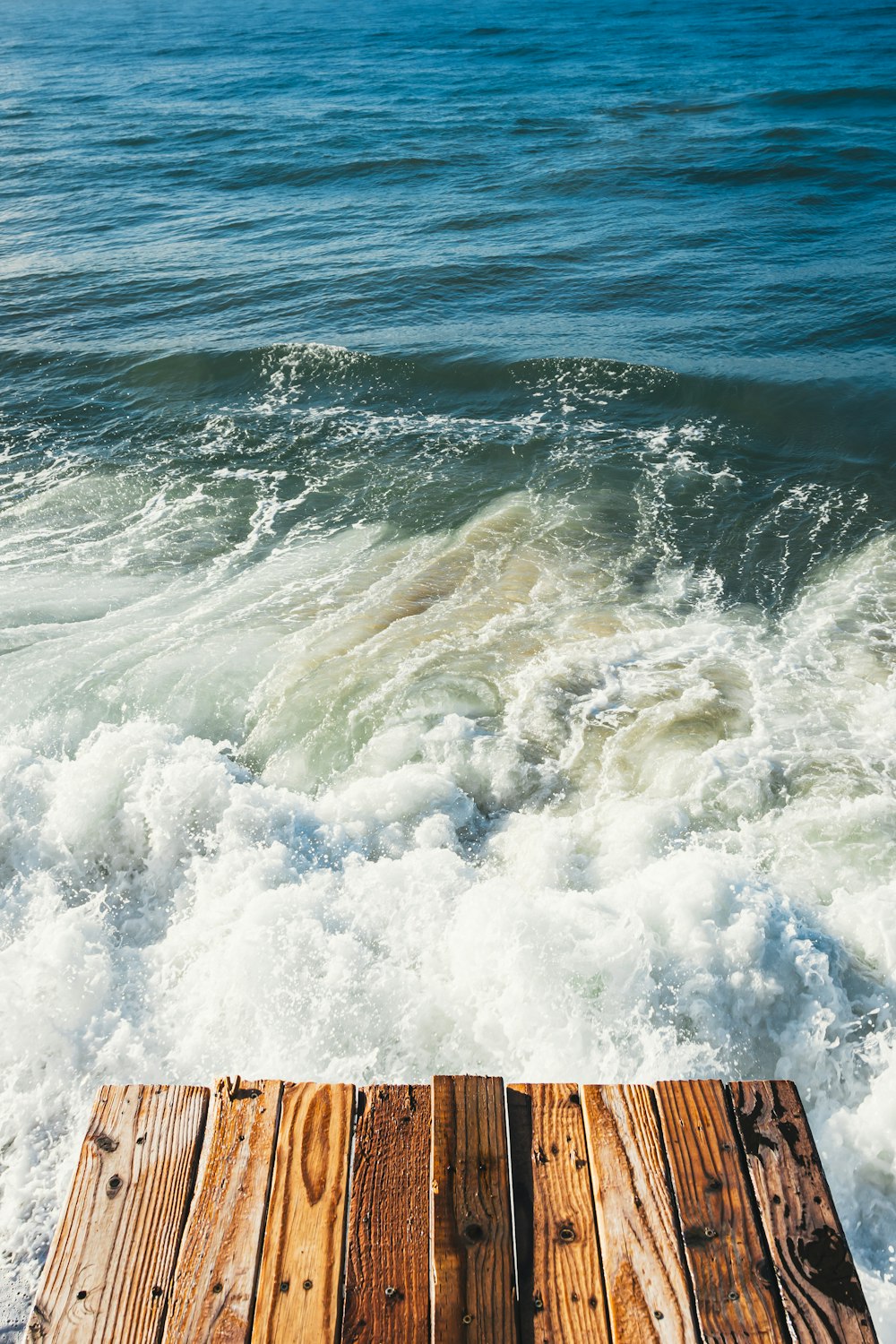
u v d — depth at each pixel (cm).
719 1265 212
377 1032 383
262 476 1023
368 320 1505
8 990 403
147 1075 377
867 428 1077
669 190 2120
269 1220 222
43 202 2272
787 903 439
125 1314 205
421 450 1073
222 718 625
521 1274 212
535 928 404
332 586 789
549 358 1280
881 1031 391
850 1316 203
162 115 3284
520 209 2056
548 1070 368
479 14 6500
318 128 2917
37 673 666
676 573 804
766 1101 246
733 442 1063
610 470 998
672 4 6412
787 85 3219
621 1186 227
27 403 1252
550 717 608
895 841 495
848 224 1831
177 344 1427
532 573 800
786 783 543
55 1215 331
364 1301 207
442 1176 227
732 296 1523
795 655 674
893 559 810
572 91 3341
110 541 887
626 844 499
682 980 393
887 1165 336
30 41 6128
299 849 496
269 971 402
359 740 598
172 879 489
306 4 8619
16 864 494
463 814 535
